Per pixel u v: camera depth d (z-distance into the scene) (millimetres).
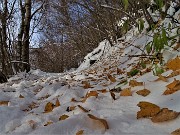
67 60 19469
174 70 2646
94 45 12562
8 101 3230
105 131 1723
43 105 2799
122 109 2117
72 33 14492
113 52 7785
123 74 4016
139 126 1723
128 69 4320
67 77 6355
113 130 1724
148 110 1840
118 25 8430
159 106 1963
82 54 15344
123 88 2830
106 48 9297
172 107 1873
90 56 10211
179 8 4102
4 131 2113
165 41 2355
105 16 8414
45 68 19672
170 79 2477
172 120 1679
